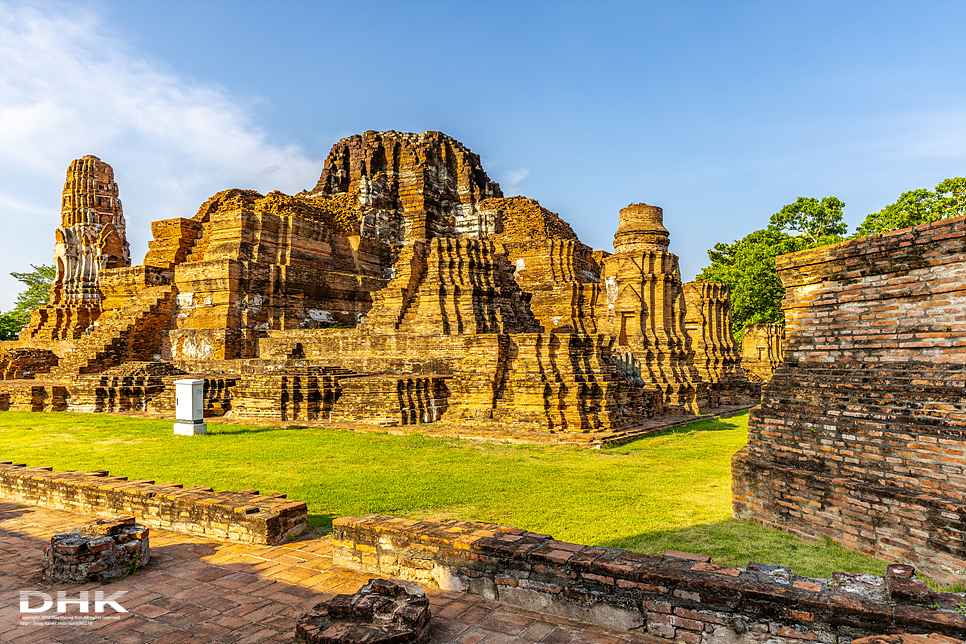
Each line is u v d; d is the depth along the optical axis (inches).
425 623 236.1
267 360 1058.1
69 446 674.2
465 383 772.0
